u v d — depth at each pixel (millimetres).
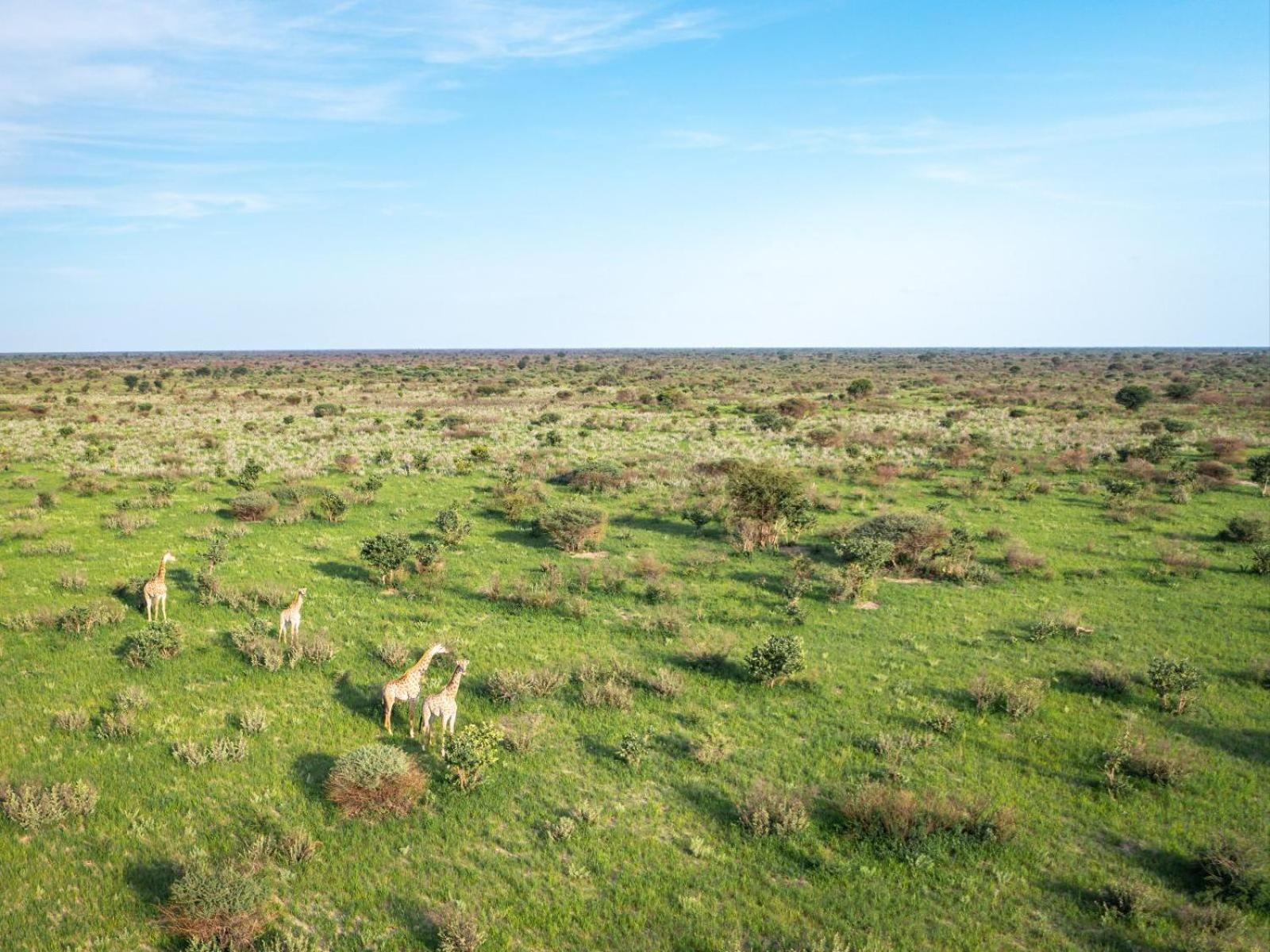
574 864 12844
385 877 12531
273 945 10977
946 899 12227
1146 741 16938
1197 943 11109
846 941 11297
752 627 24156
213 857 12805
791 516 33938
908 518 32125
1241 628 23984
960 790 15180
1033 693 18641
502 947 11039
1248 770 15938
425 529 36250
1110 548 33469
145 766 15414
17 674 19359
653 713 18391
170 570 28547
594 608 25594
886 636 23453
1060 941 11336
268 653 20281
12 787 14219
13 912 11445
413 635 22828
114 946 10898
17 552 30516
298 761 15828
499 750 16328
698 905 11938
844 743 17109
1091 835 13859
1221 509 41219
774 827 13836
